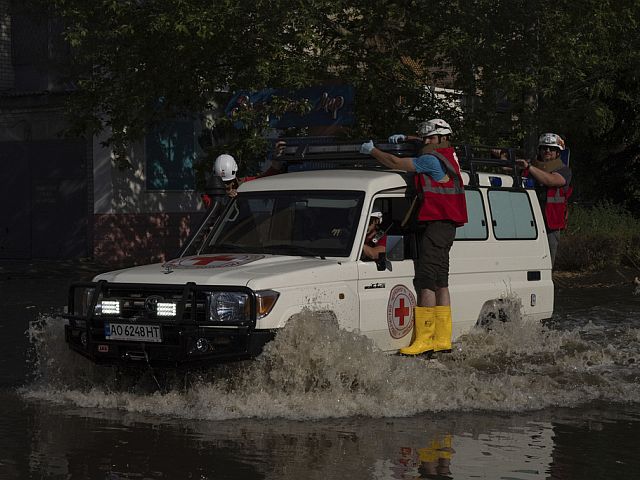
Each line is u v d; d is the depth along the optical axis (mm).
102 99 26875
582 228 30438
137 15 24594
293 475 8727
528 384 12766
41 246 35469
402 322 13266
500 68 25062
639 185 38250
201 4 23922
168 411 11305
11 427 10625
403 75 26422
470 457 9375
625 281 27094
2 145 36094
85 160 34406
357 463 9117
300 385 11555
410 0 25938
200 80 25953
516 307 15523
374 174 13523
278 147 15219
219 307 11430
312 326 11539
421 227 13602
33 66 35000
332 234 12883
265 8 23594
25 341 17000
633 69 28484
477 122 26734
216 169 15031
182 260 12789
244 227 13570
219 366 11812
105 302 12031
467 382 12523
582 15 24688
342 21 26875
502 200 15602
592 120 27234
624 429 10617
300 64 24047
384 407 11375
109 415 11180
